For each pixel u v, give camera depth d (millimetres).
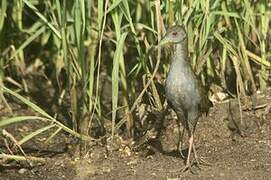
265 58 13070
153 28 11945
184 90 10664
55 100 14375
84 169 11516
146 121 12656
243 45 12438
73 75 11758
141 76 13234
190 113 10914
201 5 12156
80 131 11859
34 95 14625
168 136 12320
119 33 11586
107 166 11547
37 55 15211
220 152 11812
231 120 12547
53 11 12398
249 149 11852
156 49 11961
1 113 13648
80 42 11375
